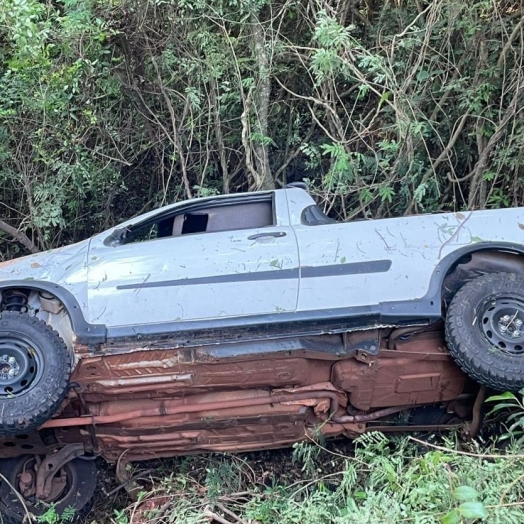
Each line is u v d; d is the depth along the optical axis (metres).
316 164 7.24
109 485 4.87
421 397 4.31
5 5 5.75
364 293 3.97
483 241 4.14
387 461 3.57
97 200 8.09
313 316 3.92
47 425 4.14
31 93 6.96
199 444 4.42
